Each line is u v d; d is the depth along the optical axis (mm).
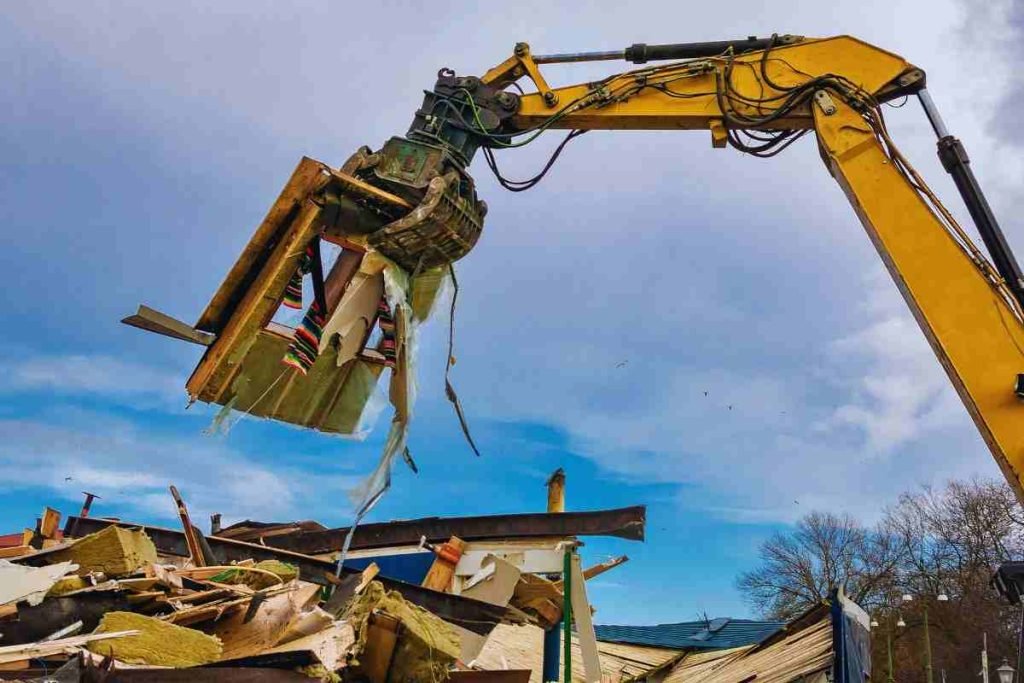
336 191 6008
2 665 3785
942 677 33469
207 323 6254
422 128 7172
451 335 6621
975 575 38906
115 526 5422
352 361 6559
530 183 7531
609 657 16578
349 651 4559
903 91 6789
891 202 6270
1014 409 5422
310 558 7273
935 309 5844
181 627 4418
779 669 9266
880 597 40656
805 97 6848
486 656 11055
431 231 6195
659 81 7352
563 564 8344
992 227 5941
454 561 8750
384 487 6078
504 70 7660
